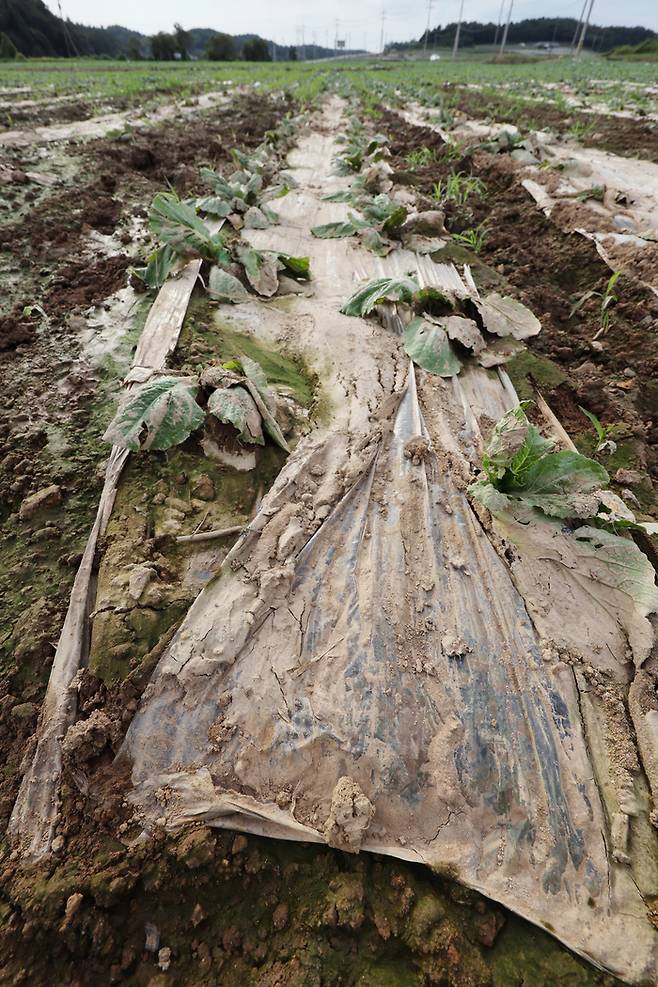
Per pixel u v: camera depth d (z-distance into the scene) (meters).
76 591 2.74
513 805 2.15
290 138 11.41
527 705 2.36
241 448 3.42
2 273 5.36
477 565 2.84
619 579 2.73
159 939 1.99
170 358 4.14
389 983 1.87
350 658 2.48
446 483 3.27
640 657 2.50
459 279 5.71
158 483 3.23
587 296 5.45
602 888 1.99
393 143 11.43
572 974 1.86
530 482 3.08
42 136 10.09
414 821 2.15
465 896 2.02
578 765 2.22
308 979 1.88
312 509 3.11
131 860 2.06
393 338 4.59
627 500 3.47
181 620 2.63
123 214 6.90
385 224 6.35
